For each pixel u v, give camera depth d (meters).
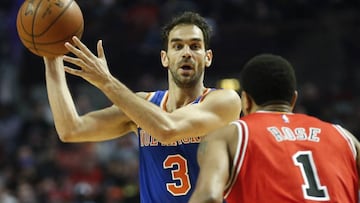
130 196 28.84
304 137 9.49
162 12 40.09
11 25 42.22
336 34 39.09
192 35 12.94
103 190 29.81
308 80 38.62
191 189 12.73
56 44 12.14
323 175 9.15
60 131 13.20
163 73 39.22
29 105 40.22
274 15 39.69
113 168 30.97
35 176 31.89
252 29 38.84
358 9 39.50
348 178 9.36
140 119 11.31
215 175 8.77
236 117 12.71
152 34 39.06
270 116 9.66
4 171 33.16
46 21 11.98
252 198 8.95
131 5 40.94
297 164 9.16
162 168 12.91
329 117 35.84
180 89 13.14
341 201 9.05
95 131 13.37
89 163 32.62
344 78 38.66
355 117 35.78
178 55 12.92
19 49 41.75
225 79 36.03
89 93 40.56
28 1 12.33
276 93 9.73
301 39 39.12
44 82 41.56
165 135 11.42
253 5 40.28
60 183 31.67
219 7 40.25
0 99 40.75
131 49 39.06
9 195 30.41
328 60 38.84
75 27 12.20
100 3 39.97
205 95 12.84
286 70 9.77
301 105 36.56
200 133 12.04
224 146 9.20
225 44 38.75
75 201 29.73
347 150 9.59
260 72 9.74
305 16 39.44
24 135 35.69
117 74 39.00
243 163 9.12
